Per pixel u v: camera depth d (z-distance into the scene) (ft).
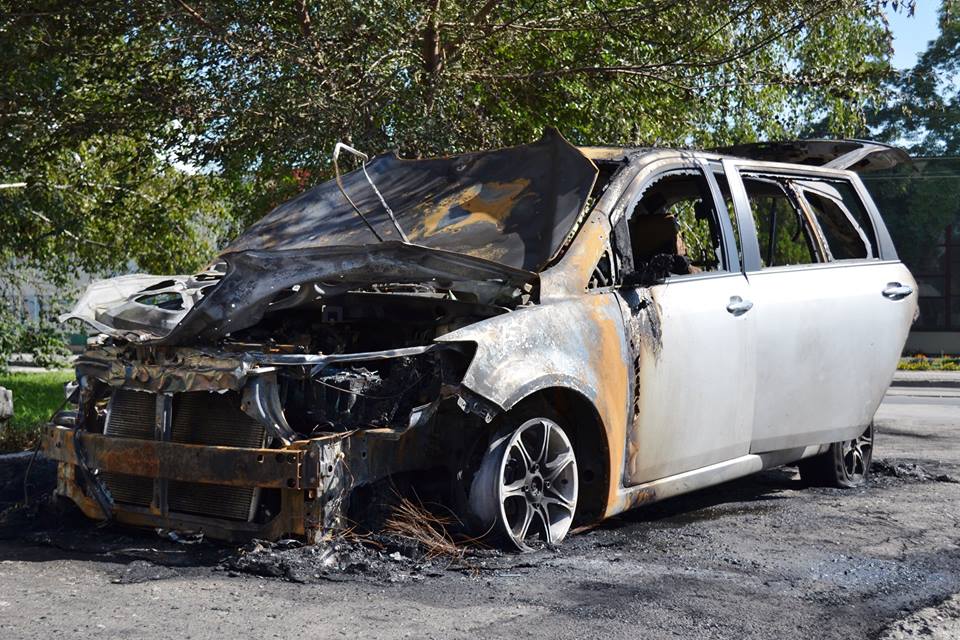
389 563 14.44
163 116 31.78
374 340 18.13
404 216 18.76
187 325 15.47
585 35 35.04
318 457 14.51
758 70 34.45
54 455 17.02
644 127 35.78
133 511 16.28
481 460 15.64
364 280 15.88
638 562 15.26
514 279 15.98
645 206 22.04
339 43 29.63
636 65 33.32
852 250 23.06
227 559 14.55
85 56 33.68
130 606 12.62
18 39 31.53
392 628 11.82
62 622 12.00
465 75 32.14
